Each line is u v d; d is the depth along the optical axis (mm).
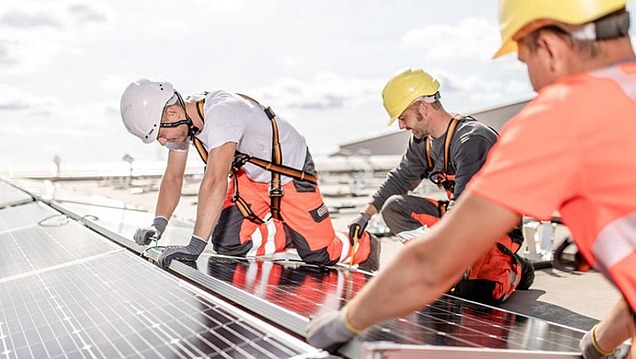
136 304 1757
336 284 2170
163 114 2639
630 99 944
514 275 2857
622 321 1301
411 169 3424
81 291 2057
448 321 1569
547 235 3832
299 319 1354
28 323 1789
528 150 950
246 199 3170
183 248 2441
